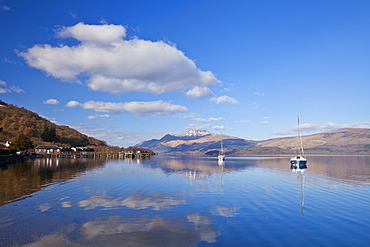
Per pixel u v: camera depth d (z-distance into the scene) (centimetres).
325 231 1333
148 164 7431
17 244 1120
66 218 1521
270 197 2228
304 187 2836
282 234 1281
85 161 8881
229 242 1166
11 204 1870
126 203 1941
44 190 2462
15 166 5700
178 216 1589
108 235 1243
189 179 3541
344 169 5672
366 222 1495
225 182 3234
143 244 1134
